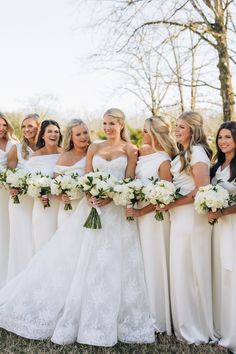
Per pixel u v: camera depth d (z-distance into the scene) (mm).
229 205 4156
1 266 5762
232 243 4176
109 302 4391
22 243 5523
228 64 8930
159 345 4273
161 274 4590
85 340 4234
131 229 4695
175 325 4473
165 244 4582
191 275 4387
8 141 5922
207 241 4414
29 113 5828
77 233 4816
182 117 4504
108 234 4629
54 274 4688
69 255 4746
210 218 4148
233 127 4262
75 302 4406
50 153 5531
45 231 5262
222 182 4297
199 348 4207
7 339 4387
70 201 4992
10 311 4547
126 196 4434
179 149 4742
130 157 4918
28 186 5102
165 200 4242
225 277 4227
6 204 5797
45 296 4582
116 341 4293
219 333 4438
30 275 4715
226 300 4246
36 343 4332
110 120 4902
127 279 4574
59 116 17609
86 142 5199
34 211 5328
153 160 4684
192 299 4395
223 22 8961
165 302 4539
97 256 4551
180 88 10359
